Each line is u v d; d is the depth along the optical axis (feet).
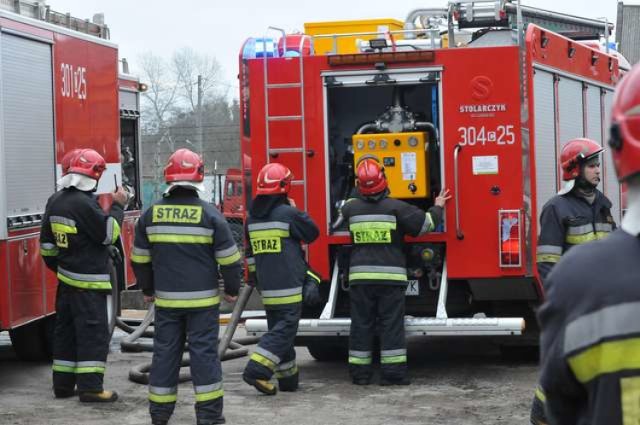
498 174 26.50
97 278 25.11
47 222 25.08
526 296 27.12
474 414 23.09
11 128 26.86
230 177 75.97
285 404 24.54
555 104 28.71
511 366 29.37
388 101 29.37
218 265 22.85
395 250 25.94
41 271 28.53
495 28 30.14
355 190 27.09
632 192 7.34
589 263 7.23
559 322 7.30
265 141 27.66
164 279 22.22
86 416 23.76
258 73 27.63
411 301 28.09
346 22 32.86
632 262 7.15
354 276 26.12
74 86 31.48
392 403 24.41
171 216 22.26
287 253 25.36
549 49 28.12
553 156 28.50
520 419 22.52
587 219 21.04
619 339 7.04
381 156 27.14
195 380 22.03
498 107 26.45
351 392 25.85
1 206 25.98
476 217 26.63
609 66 34.76
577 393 7.44
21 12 29.53
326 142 27.40
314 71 27.32
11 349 35.53
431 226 25.91
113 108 35.06
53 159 29.63
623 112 7.34
